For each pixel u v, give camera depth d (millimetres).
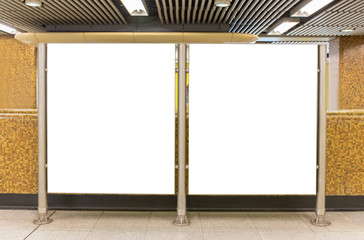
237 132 3037
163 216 3281
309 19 8969
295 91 3033
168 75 3033
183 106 2977
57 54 3037
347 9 7676
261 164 3051
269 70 3029
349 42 11578
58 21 9656
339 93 11711
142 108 3045
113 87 3047
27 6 7793
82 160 3070
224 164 3043
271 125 3041
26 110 3590
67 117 3057
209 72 3018
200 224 3070
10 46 11531
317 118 3039
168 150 3055
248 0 7051
